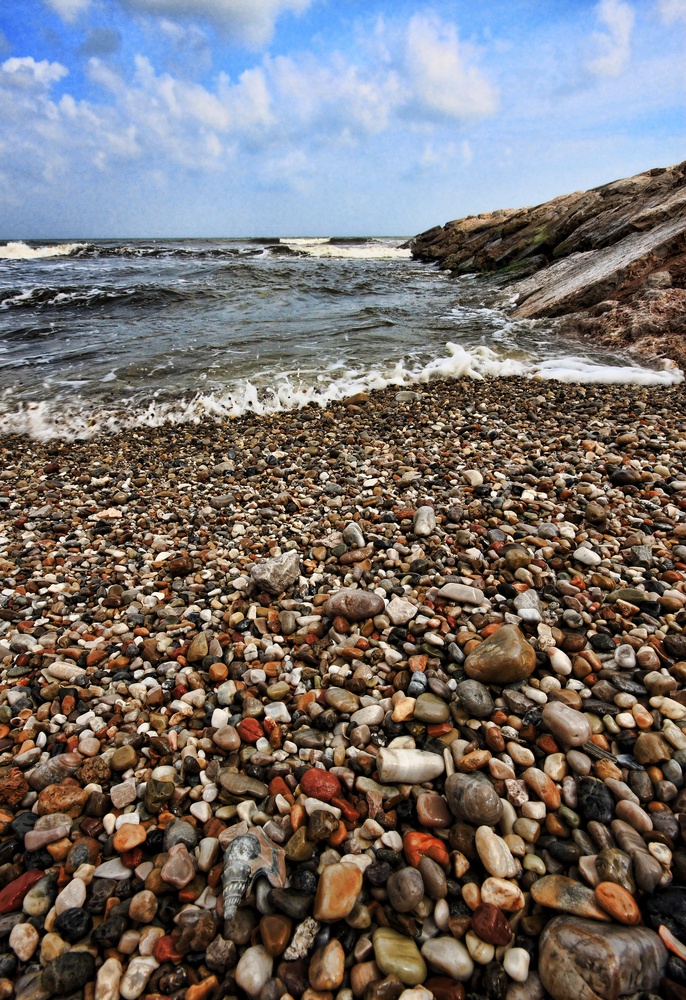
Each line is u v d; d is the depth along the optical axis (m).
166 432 1.22
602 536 0.63
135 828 0.35
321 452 1.01
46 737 0.42
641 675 0.42
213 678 0.47
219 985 0.29
